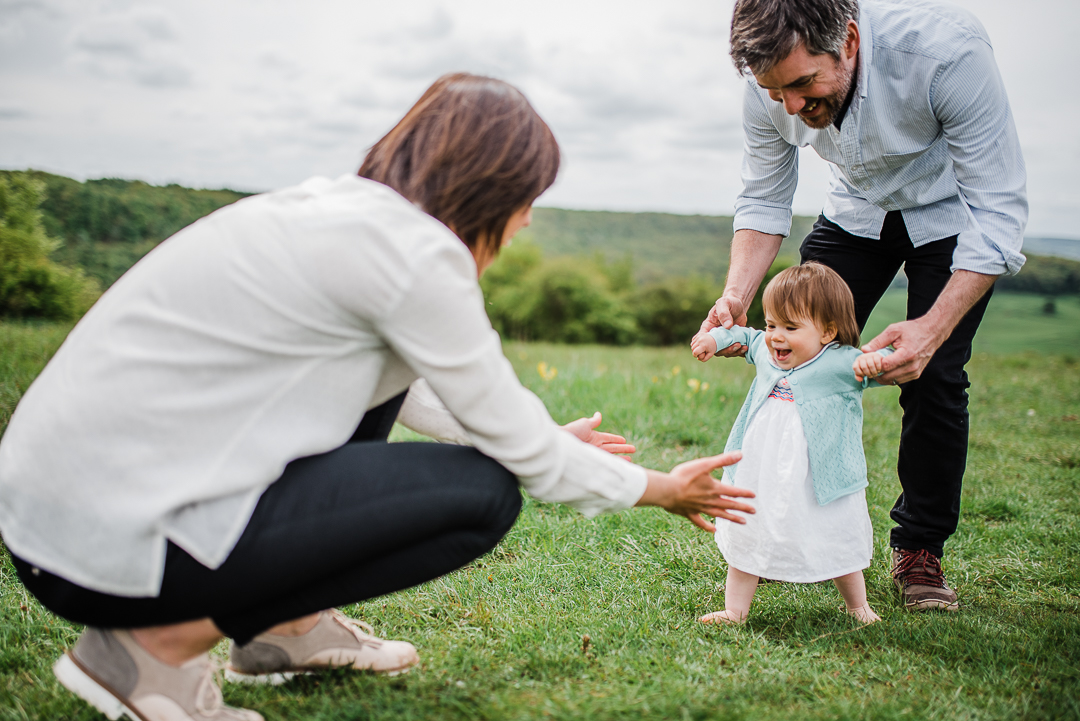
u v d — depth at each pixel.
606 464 1.49
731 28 2.04
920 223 2.43
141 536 1.18
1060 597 2.56
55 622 2.02
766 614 2.30
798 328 2.23
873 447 4.75
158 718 1.35
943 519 2.47
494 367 1.35
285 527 1.30
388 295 1.25
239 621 1.36
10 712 1.50
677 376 6.59
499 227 1.44
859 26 2.15
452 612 2.20
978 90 2.12
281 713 1.53
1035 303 24.17
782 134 2.53
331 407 1.33
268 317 1.23
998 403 6.97
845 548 2.19
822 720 1.54
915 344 2.06
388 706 1.54
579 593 2.42
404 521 1.37
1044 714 1.61
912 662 1.91
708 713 1.54
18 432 1.25
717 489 1.60
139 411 1.19
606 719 1.50
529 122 1.44
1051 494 3.83
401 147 1.42
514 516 1.51
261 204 1.30
